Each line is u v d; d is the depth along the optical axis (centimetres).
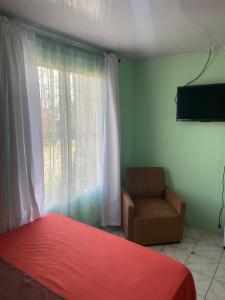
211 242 284
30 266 151
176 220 272
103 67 292
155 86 333
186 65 306
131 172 328
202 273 227
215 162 298
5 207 196
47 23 211
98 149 295
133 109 357
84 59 267
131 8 181
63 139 249
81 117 268
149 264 152
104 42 262
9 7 182
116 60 296
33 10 187
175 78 316
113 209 311
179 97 302
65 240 182
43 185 227
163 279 139
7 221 200
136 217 265
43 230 198
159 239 272
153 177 328
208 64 290
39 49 224
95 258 159
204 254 258
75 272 145
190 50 291
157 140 341
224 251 265
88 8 182
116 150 302
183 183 325
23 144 205
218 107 278
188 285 144
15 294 127
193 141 311
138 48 284
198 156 310
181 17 197
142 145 356
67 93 250
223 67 280
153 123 341
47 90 232
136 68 347
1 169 192
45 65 230
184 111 300
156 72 330
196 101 291
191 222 324
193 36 242
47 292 128
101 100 291
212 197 304
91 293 127
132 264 152
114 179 307
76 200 274
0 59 187
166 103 327
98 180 300
